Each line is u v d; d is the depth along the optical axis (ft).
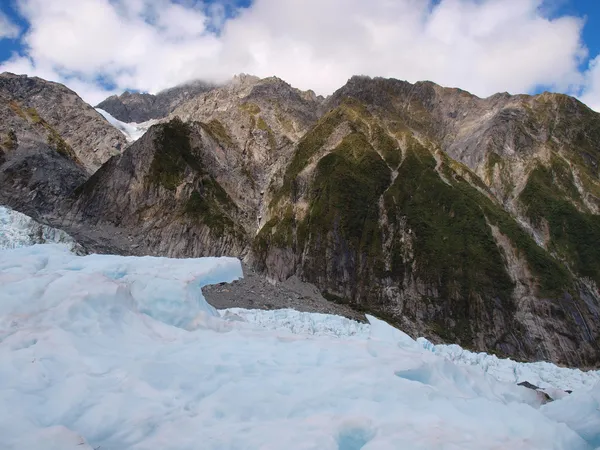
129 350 38.60
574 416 41.60
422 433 28.99
